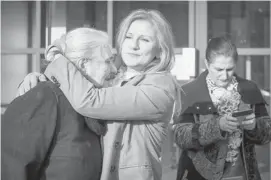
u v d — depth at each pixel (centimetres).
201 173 210
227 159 208
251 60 322
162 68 160
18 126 136
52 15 329
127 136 151
